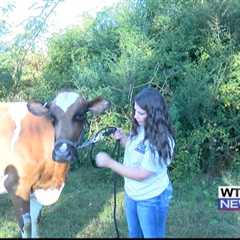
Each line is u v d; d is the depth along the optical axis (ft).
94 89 10.99
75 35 12.79
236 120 10.88
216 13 11.68
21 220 7.08
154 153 5.56
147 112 5.62
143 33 11.75
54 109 6.68
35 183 7.13
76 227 8.25
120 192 9.75
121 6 12.69
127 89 10.71
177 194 9.73
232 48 11.37
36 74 13.03
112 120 10.59
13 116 7.17
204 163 10.91
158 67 11.10
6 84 12.42
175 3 12.38
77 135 6.74
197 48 11.60
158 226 5.82
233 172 10.82
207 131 10.70
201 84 10.77
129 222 5.99
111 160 5.60
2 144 7.06
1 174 7.10
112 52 12.01
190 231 8.14
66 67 12.71
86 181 10.32
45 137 6.99
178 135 10.58
